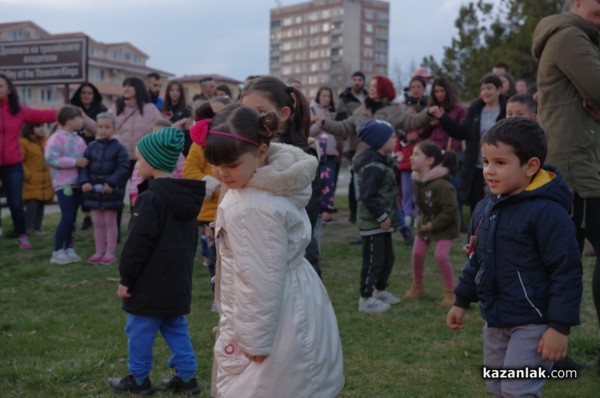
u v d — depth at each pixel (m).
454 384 3.97
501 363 2.95
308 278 2.69
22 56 12.91
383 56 113.31
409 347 4.63
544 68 4.10
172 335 3.88
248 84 3.34
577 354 4.34
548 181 2.80
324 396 2.64
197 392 3.90
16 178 8.27
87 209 8.05
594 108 3.95
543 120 4.14
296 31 116.06
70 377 4.08
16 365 4.23
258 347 2.46
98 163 7.41
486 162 2.84
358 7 109.88
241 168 2.53
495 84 7.89
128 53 76.81
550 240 2.70
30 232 9.48
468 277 3.06
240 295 2.49
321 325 2.65
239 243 2.50
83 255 7.99
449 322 3.12
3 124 8.07
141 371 3.81
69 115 7.54
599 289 3.93
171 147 3.86
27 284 6.58
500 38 23.27
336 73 82.12
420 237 5.82
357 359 4.39
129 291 3.73
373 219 5.45
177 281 3.78
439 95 8.84
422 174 5.68
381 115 7.90
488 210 2.92
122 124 8.76
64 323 5.22
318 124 7.83
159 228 3.72
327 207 9.76
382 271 5.65
